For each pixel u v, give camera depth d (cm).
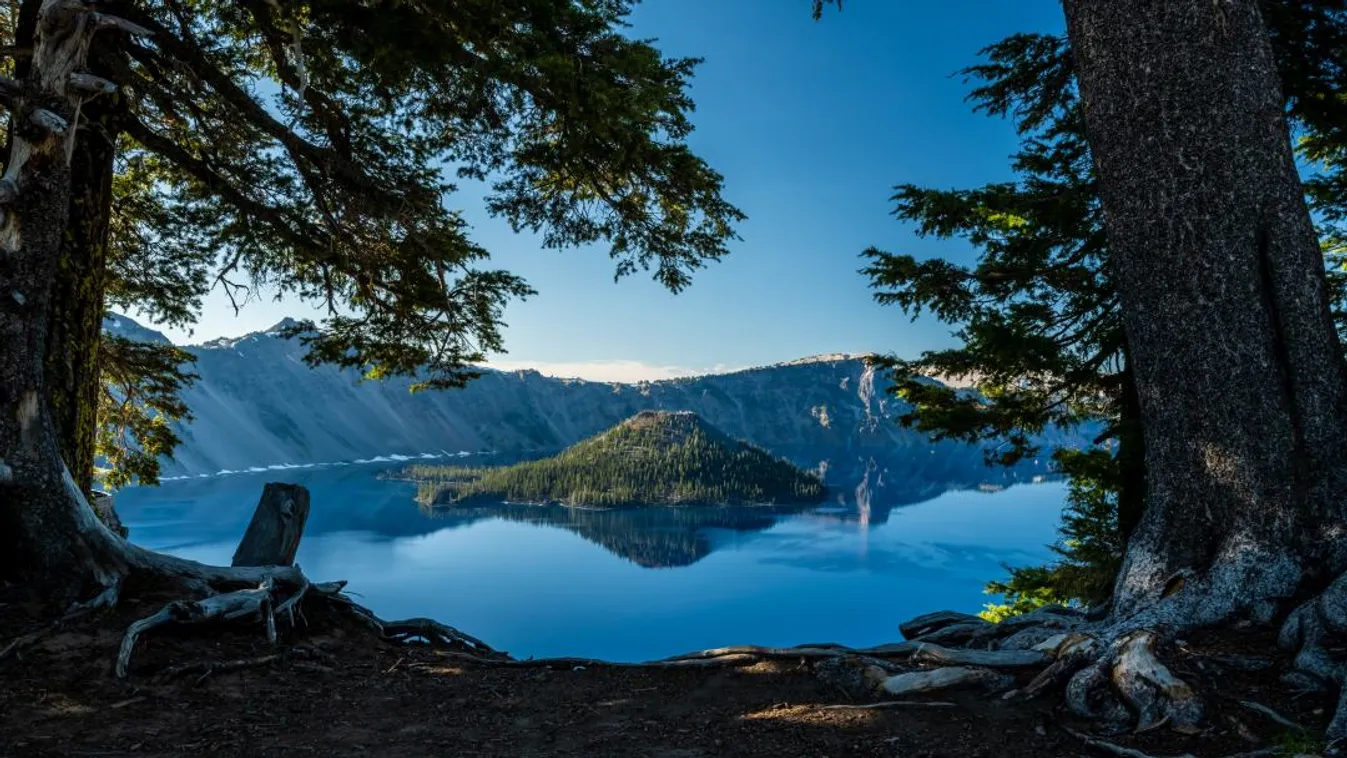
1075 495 1298
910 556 18100
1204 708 411
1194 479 541
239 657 578
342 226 966
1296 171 551
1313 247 540
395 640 723
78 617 563
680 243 982
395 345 1082
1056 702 463
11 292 584
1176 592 523
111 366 1110
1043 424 1136
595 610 14012
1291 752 358
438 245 955
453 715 510
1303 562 499
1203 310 536
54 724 430
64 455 725
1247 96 540
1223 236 534
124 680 508
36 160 586
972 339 1066
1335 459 511
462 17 707
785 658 591
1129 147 566
